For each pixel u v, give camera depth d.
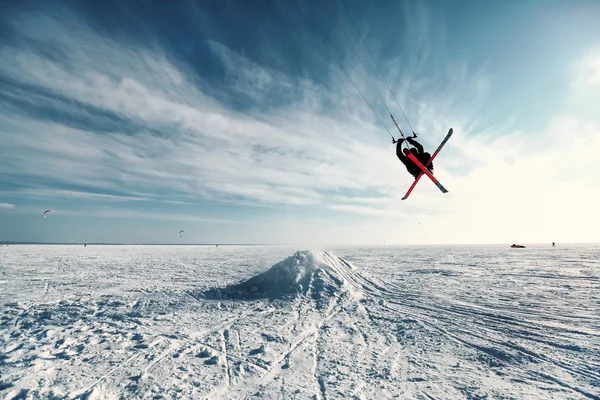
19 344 5.64
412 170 6.25
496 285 12.46
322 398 3.67
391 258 33.91
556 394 3.73
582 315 7.55
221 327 6.86
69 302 9.45
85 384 4.04
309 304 9.02
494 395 3.72
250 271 19.61
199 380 4.18
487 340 5.86
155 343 5.75
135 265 23.66
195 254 45.34
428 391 3.84
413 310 8.33
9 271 18.67
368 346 5.60
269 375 4.35
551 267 20.08
